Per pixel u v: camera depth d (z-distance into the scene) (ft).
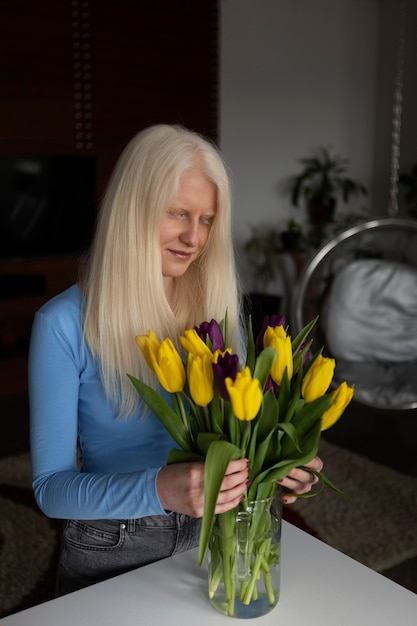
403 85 17.66
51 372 3.47
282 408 2.87
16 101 13.33
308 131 17.75
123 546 3.68
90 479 3.13
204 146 3.49
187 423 3.07
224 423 2.83
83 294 3.62
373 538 7.95
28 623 3.01
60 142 14.02
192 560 3.54
